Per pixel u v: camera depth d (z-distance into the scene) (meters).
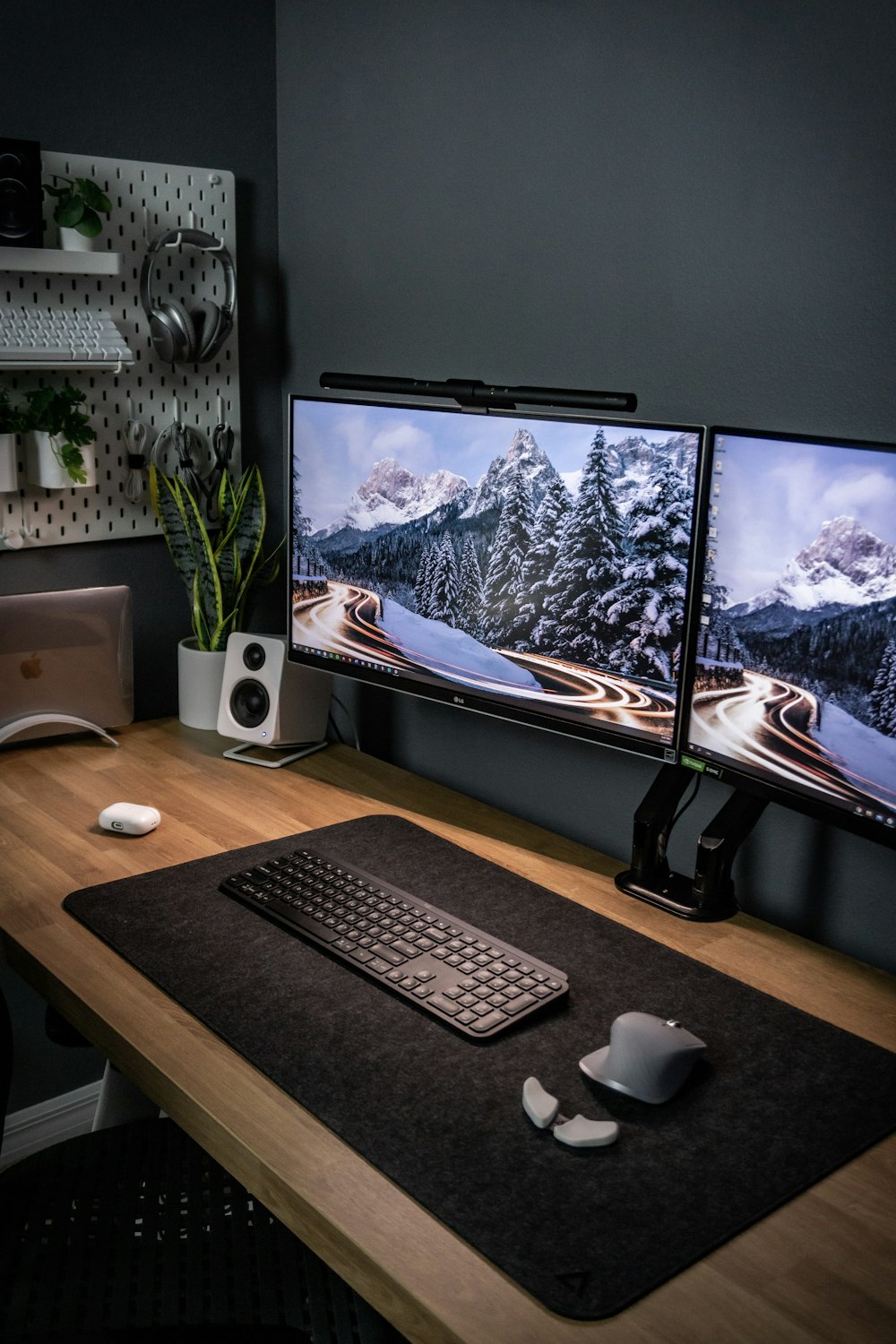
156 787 1.74
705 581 1.30
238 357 2.05
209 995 1.18
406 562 1.62
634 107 1.44
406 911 1.33
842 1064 1.11
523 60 1.56
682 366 1.45
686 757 1.37
